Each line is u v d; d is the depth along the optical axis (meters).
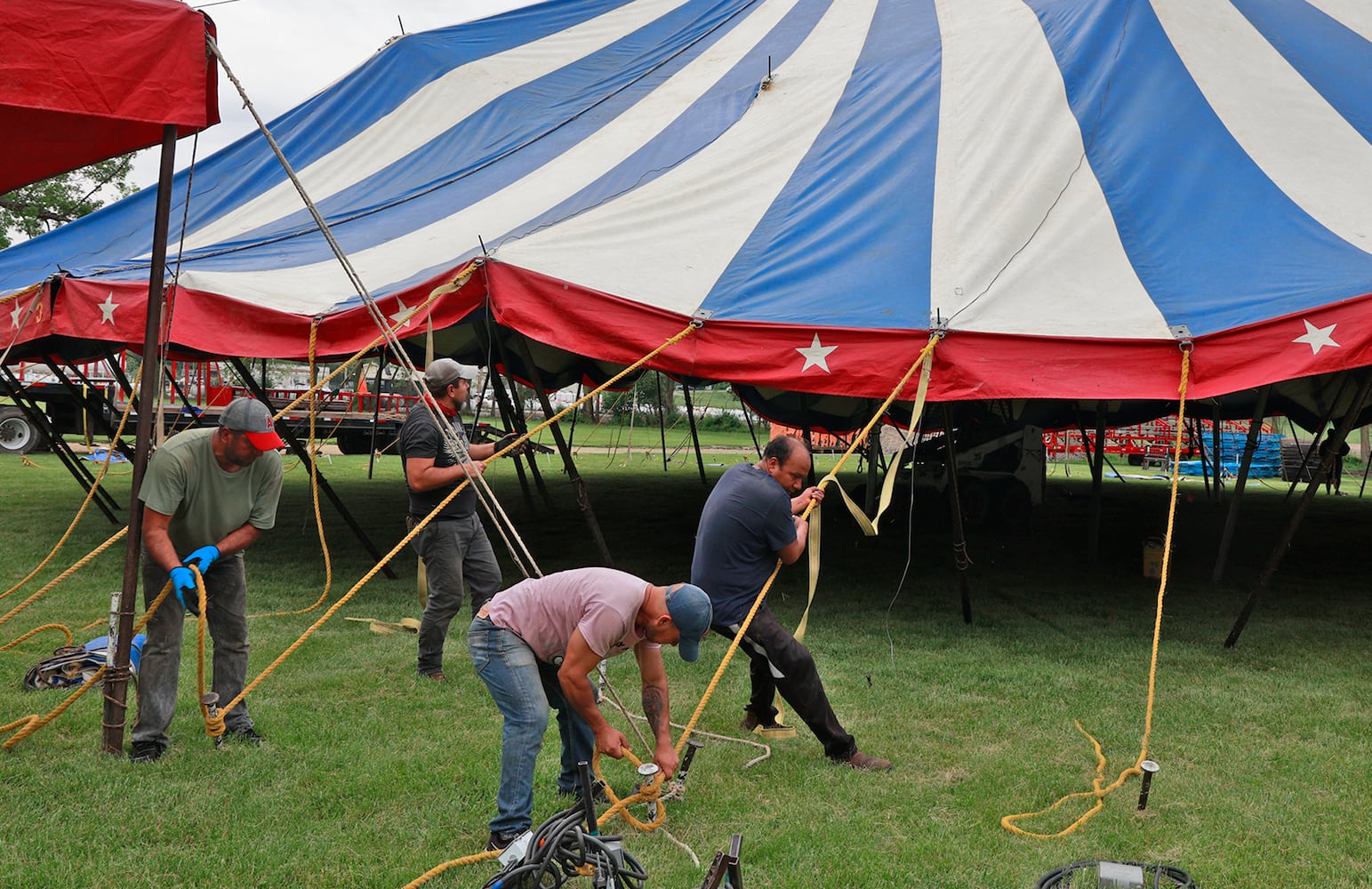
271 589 6.95
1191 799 3.65
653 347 5.52
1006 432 11.01
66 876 2.90
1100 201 6.11
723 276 5.89
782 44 8.84
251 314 6.00
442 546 4.86
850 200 6.46
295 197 8.95
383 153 9.36
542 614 3.09
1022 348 5.21
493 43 10.17
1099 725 4.44
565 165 7.88
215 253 7.31
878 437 10.34
